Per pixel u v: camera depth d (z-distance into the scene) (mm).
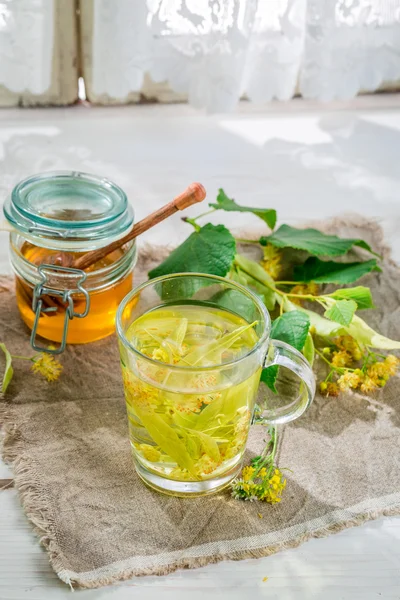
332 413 688
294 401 668
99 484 635
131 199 889
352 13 946
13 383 695
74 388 696
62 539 603
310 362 700
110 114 1032
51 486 631
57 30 978
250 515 623
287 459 657
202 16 927
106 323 723
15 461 644
